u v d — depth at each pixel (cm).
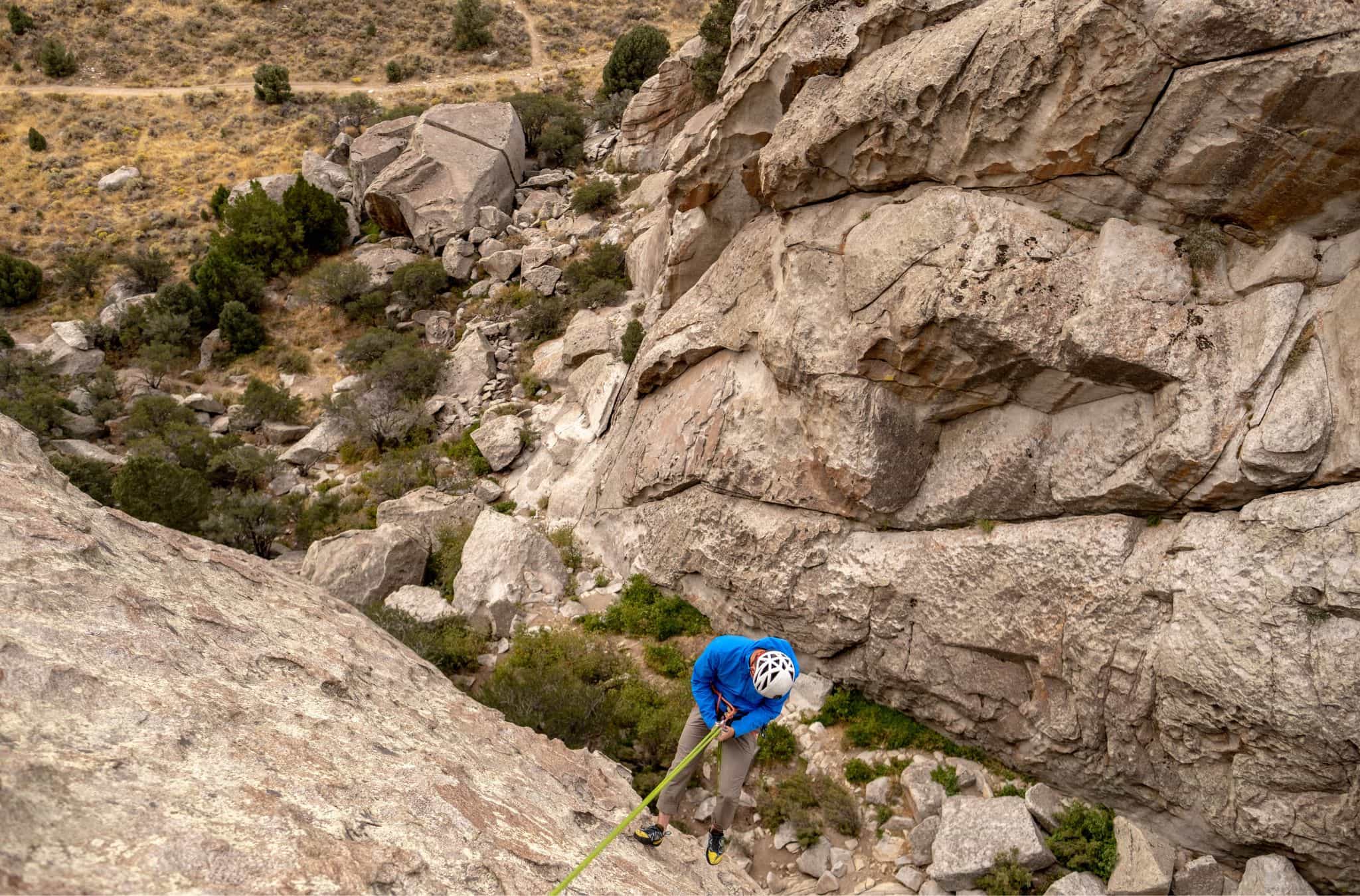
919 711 1162
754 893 680
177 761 351
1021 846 930
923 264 1079
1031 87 955
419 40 5841
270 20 6006
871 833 1045
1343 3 769
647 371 1725
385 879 337
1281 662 781
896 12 1227
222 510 2023
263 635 552
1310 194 842
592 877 463
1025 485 1047
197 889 277
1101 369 941
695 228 1806
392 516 1894
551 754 693
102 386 2939
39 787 283
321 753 421
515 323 2730
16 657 354
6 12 5797
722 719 590
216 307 3381
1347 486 784
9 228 4219
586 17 6044
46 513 532
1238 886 870
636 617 1501
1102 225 989
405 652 759
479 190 3384
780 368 1282
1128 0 848
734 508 1409
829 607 1229
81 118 5009
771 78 1484
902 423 1157
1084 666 951
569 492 1873
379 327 3091
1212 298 916
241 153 4816
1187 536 888
